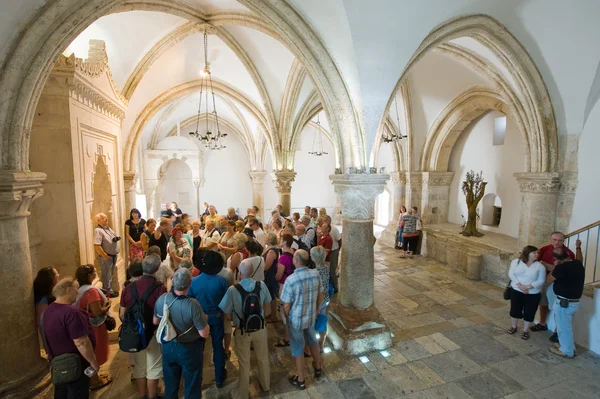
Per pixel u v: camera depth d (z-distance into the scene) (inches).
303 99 355.9
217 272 134.3
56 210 180.9
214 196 608.7
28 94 119.6
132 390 138.4
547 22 191.2
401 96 358.0
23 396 127.0
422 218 403.2
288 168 378.9
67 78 174.6
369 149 179.3
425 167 396.8
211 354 167.5
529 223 250.8
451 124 356.8
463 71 289.7
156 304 113.7
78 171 189.0
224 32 288.8
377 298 247.0
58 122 177.3
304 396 136.3
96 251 208.7
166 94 370.0
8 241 124.6
